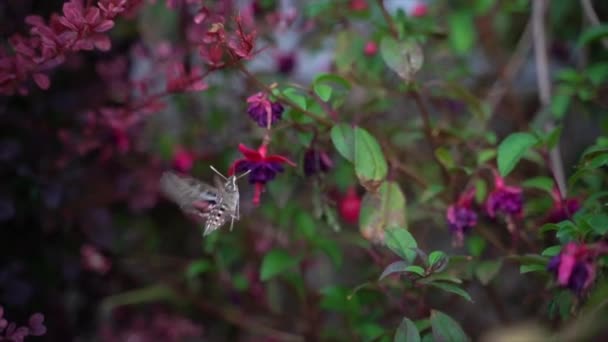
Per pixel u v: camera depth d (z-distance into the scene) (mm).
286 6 1278
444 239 1305
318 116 972
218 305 1272
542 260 925
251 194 1267
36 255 1152
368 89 1138
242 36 917
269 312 1241
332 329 1177
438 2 1317
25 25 1074
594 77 1114
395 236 921
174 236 1314
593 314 930
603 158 937
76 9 913
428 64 1237
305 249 1107
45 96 1126
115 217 1253
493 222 1103
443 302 1162
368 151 961
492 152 1040
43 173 1119
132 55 1236
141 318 1252
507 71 1288
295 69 1243
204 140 1247
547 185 998
